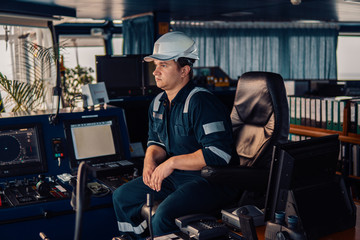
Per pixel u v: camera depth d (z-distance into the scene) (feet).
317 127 14.65
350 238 5.71
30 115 9.20
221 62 33.06
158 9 23.06
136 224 7.94
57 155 9.11
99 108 10.36
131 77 15.92
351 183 13.80
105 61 15.52
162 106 7.97
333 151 6.08
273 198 5.65
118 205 7.98
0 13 11.76
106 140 9.87
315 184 5.82
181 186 7.45
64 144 9.31
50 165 9.04
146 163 7.88
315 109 14.61
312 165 5.79
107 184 8.71
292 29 34.30
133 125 15.03
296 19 32.19
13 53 14.71
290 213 5.59
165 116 7.86
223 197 7.46
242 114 8.82
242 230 5.42
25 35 14.46
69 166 9.23
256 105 8.47
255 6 23.02
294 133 15.15
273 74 8.43
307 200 5.64
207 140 7.23
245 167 7.22
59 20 13.47
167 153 8.37
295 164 5.53
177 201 7.08
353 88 19.62
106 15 24.89
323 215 5.74
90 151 9.58
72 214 7.88
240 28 33.24
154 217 7.09
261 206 7.37
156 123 8.05
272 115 8.21
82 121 9.70
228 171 7.03
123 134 10.17
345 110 13.61
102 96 10.41
